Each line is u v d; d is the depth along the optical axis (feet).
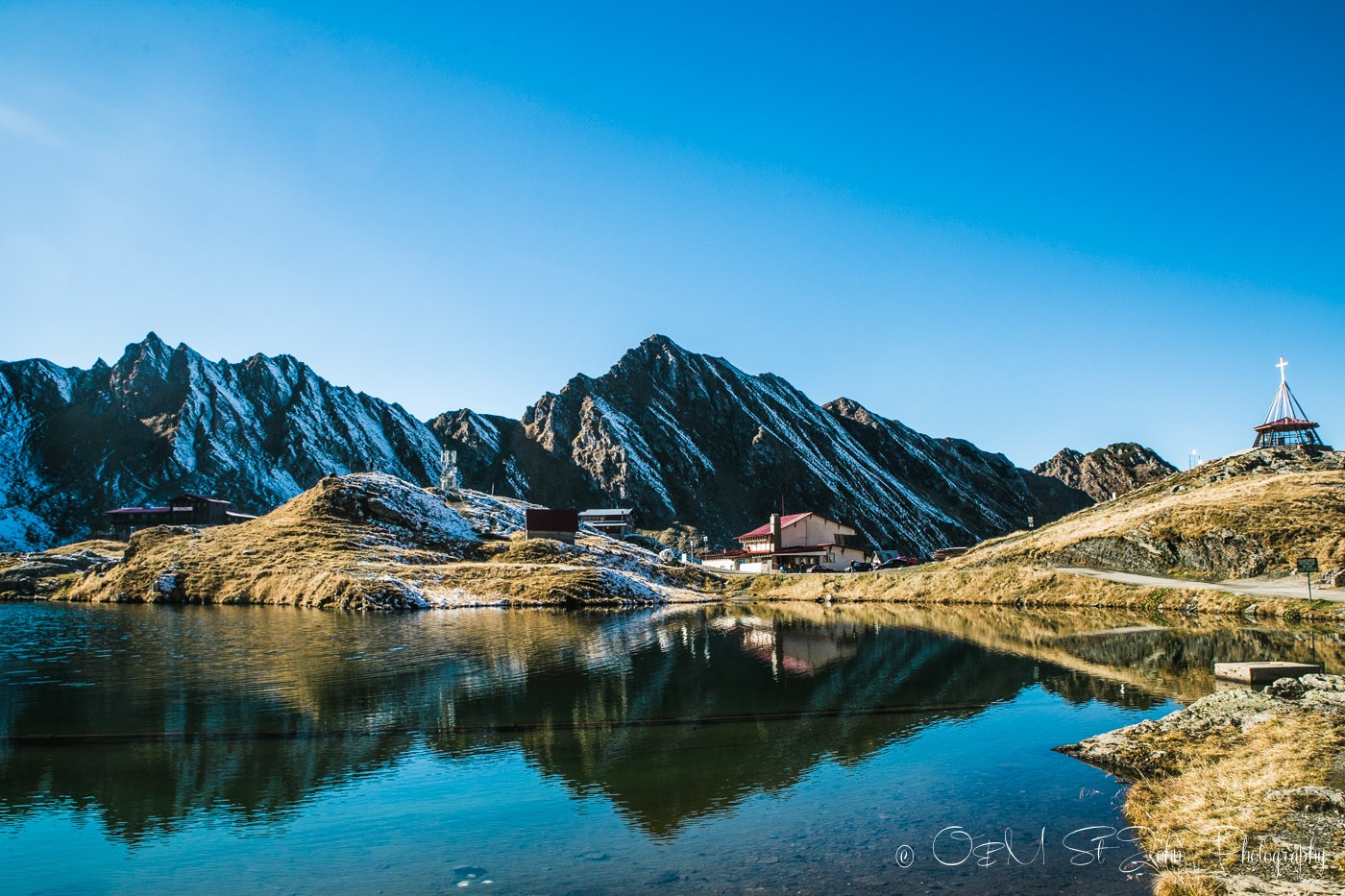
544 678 124.57
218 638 182.60
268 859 53.83
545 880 49.26
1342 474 308.19
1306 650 136.46
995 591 271.49
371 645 166.91
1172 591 221.46
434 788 68.80
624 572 371.35
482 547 411.34
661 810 62.54
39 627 210.38
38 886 50.03
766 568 484.74
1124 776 68.03
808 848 53.52
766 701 104.99
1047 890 45.78
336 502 420.77
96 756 79.66
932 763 73.56
